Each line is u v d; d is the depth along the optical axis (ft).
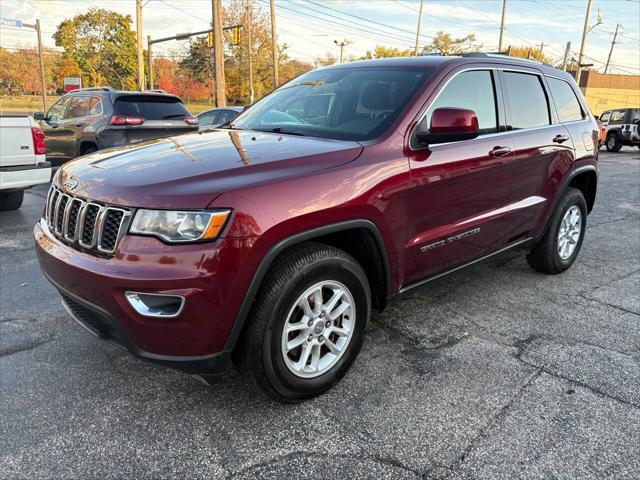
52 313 12.34
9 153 20.29
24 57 206.69
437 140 9.86
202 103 205.77
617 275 15.61
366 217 8.70
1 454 7.47
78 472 7.16
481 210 11.40
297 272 7.89
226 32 187.73
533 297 13.66
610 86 155.43
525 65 13.35
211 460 7.41
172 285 7.03
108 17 222.07
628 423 8.30
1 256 16.74
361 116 10.34
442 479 7.07
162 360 7.45
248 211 7.27
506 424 8.23
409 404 8.75
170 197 7.23
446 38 169.99
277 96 12.94
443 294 13.78
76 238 8.07
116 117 28.55
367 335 11.27
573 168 14.34
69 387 9.22
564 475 7.14
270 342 7.85
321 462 7.38
